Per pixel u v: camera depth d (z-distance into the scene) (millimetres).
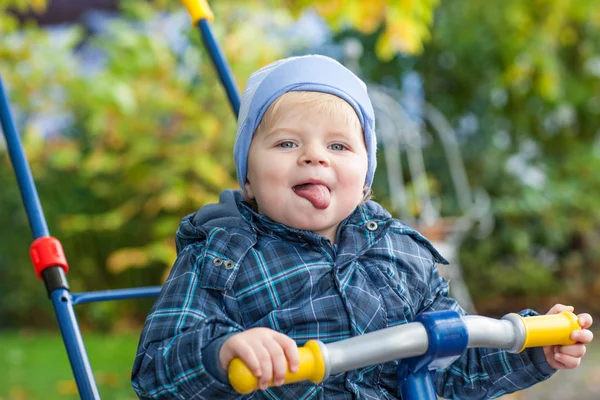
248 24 4559
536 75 4949
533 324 1044
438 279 1299
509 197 5207
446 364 971
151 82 4543
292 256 1177
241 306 1144
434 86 5461
